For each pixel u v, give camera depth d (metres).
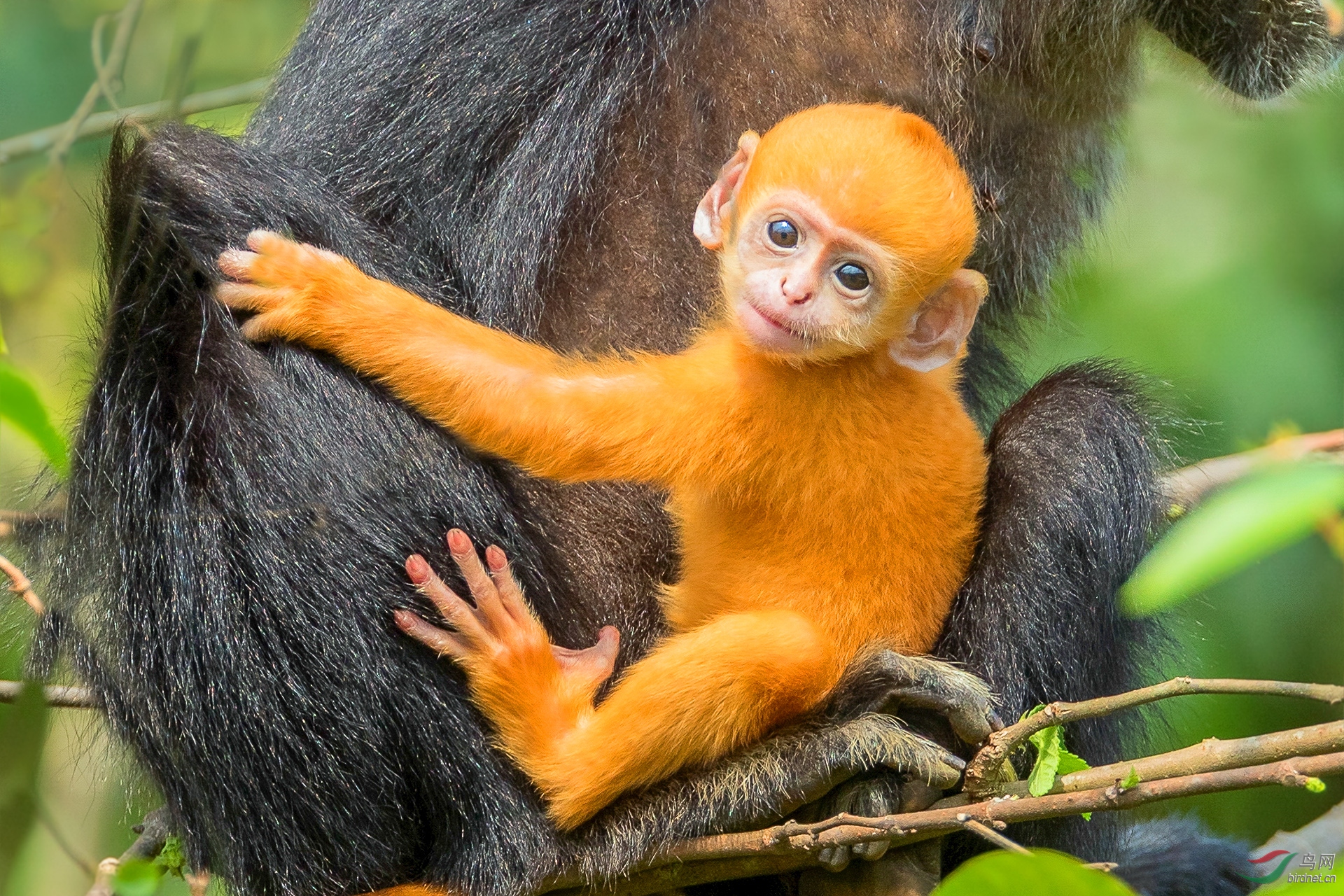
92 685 7.70
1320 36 10.34
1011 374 10.76
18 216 8.00
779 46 8.86
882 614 7.35
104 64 8.00
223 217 7.55
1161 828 11.22
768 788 7.20
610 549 8.24
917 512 7.38
